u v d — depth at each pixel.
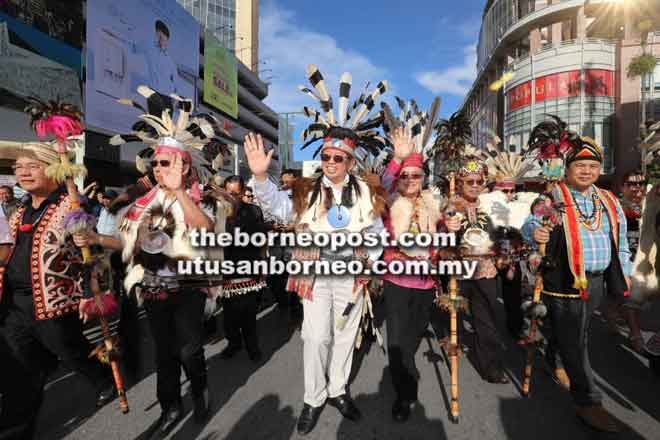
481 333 3.26
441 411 2.77
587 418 2.51
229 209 2.77
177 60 22.88
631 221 4.42
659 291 3.68
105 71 16.36
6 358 2.28
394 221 2.84
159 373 2.55
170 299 2.50
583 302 2.57
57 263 2.38
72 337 2.50
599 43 26.58
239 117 49.41
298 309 5.00
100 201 4.54
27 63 11.61
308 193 2.77
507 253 3.34
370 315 2.95
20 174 2.36
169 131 2.64
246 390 3.11
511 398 2.95
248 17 65.94
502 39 30.25
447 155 4.27
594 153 2.57
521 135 28.61
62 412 2.78
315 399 2.61
